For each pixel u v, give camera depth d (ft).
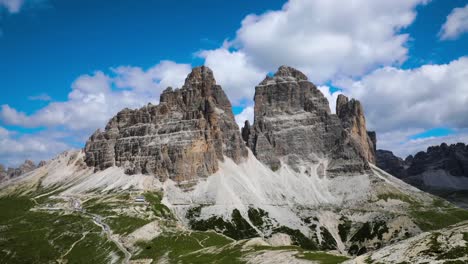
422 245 390.63
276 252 583.99
